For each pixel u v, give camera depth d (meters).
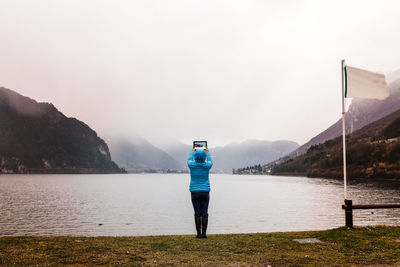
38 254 8.09
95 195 109.12
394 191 105.38
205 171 10.71
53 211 60.56
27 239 10.28
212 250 8.91
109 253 8.40
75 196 103.06
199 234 10.87
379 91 12.20
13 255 7.93
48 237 10.89
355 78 12.05
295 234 11.66
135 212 58.94
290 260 7.86
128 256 8.12
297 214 52.62
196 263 7.50
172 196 106.56
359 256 8.27
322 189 130.00
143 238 10.88
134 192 129.75
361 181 189.88
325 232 11.34
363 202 68.12
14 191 125.56
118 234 36.03
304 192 115.38
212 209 62.84
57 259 7.66
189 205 74.00
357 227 11.68
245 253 8.59
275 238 10.72
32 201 83.19
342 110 11.91
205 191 10.66
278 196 99.06
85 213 57.38
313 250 8.96
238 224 42.34
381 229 11.42
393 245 9.28
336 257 8.16
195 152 10.61
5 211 60.28
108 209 64.50
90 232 37.53
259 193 116.19
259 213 55.16
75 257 7.88
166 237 11.18
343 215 50.31
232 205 71.56
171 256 8.16
